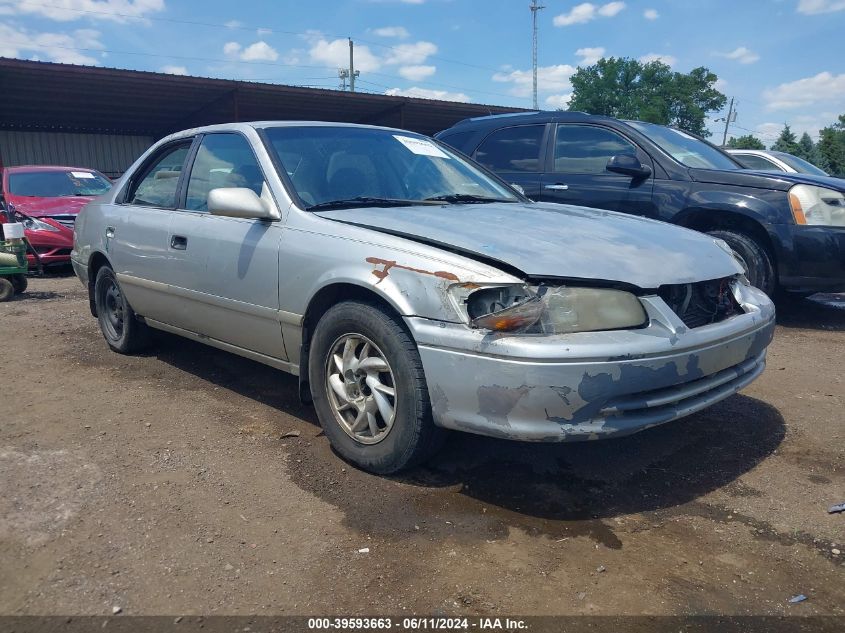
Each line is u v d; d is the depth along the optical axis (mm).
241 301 3756
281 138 3979
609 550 2607
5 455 3348
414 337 2859
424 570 2469
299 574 2443
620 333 2744
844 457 3436
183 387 4441
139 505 2893
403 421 2980
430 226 3176
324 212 3490
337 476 3191
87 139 23016
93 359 5059
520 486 3105
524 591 2357
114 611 2236
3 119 20859
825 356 5188
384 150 4234
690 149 6617
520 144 7195
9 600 2283
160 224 4371
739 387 3283
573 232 3240
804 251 5605
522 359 2607
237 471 3230
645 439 3643
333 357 3293
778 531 2754
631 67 54656
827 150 46156
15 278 7742
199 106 21688
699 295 3182
